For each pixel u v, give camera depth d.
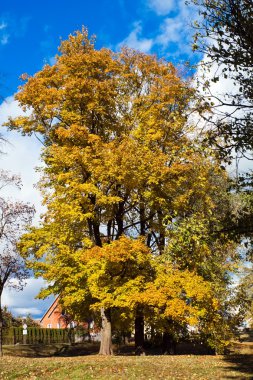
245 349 28.41
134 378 15.34
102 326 25.06
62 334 50.44
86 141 23.69
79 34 25.86
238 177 8.31
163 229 23.28
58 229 23.80
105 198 22.34
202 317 23.78
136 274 22.81
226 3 8.22
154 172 21.80
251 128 8.15
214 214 20.33
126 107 26.16
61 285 24.73
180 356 22.84
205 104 8.56
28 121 24.89
